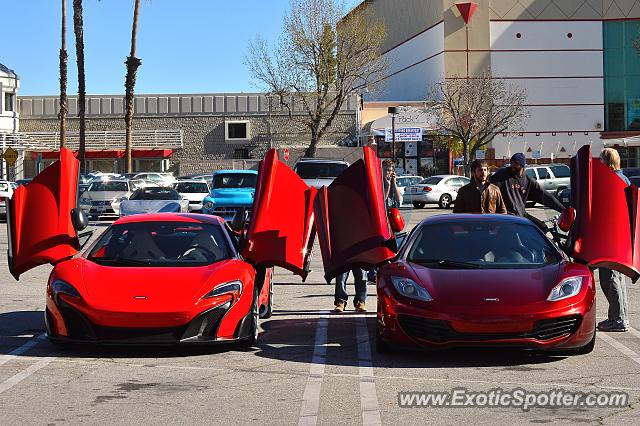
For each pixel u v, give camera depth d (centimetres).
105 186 3206
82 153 5100
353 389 729
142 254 977
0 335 991
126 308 849
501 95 5872
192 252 977
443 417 638
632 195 952
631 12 6575
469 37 6475
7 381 759
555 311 816
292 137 6338
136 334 851
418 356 873
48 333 888
